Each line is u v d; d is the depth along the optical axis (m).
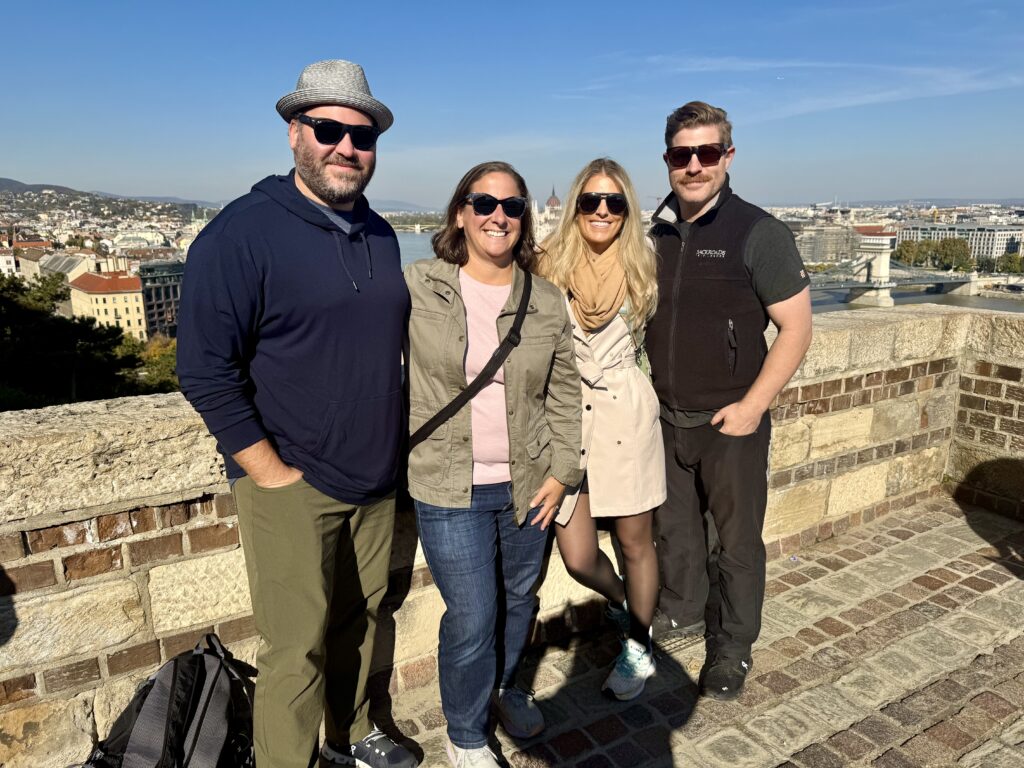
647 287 2.11
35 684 1.90
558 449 2.04
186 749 1.85
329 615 1.99
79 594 1.91
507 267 1.93
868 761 2.20
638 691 2.50
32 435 1.78
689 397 2.35
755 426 2.24
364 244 1.71
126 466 1.90
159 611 2.04
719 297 2.22
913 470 4.14
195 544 2.06
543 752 2.25
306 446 1.68
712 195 2.22
